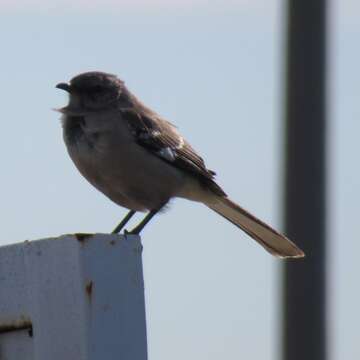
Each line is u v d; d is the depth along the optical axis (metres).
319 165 12.67
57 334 7.23
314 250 12.47
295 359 12.29
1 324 7.47
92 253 7.20
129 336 7.23
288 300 12.45
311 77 12.87
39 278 7.34
